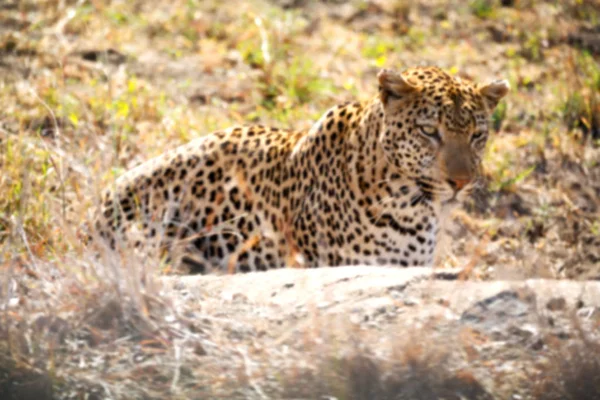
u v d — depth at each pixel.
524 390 7.70
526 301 8.54
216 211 12.16
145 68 19.50
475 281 9.27
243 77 19.42
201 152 12.46
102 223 9.89
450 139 11.10
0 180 12.34
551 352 7.89
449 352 7.78
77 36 20.47
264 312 8.73
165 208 12.17
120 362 7.90
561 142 17.42
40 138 13.95
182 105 17.59
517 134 18.05
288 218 11.96
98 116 16.28
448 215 11.67
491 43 22.00
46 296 8.66
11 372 7.71
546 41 21.39
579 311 8.57
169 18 22.02
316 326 8.09
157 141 15.54
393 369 7.65
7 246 10.00
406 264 11.64
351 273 9.48
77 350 7.99
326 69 20.14
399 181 11.33
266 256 12.09
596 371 7.77
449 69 20.59
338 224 11.63
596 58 20.98
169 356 7.94
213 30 21.61
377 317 8.48
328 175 11.70
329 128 11.83
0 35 19.95
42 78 18.03
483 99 11.55
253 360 7.86
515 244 14.47
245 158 12.31
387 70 11.12
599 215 15.41
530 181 16.52
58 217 9.93
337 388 7.57
